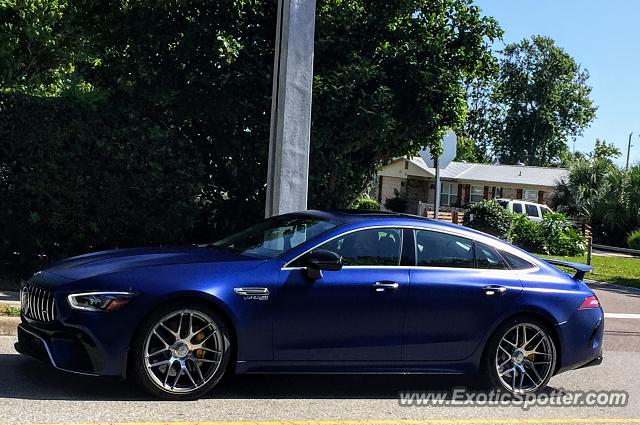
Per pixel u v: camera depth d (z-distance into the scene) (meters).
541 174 46.91
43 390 5.79
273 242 6.41
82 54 15.87
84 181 9.89
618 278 17.77
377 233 6.35
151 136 10.20
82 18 11.16
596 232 35.56
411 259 6.36
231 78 10.77
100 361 5.41
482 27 12.02
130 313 5.45
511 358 6.56
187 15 10.65
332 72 10.91
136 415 5.30
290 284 5.87
